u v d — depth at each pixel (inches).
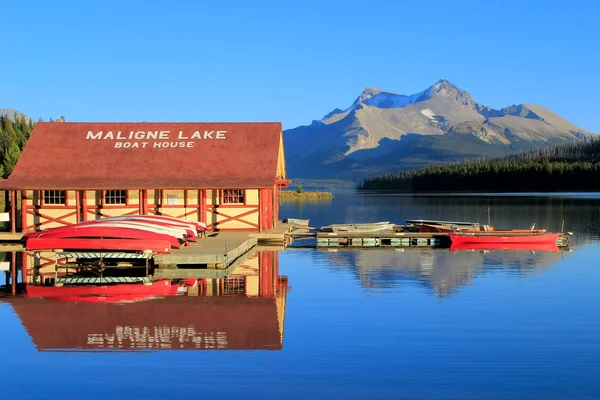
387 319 589.6
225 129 1397.6
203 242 1079.6
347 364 461.7
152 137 1378.0
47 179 1268.5
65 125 1408.7
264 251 1163.9
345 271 892.6
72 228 907.4
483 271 889.5
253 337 528.7
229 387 419.5
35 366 461.4
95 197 1283.2
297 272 882.1
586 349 497.7
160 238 900.6
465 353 487.2
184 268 912.3
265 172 1286.9
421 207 2832.2
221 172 1288.1
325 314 610.2
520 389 416.5
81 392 414.0
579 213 2239.2
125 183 1250.6
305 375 440.1
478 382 428.1
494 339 524.1
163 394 409.1
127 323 574.6
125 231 900.6
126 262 928.3
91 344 510.9
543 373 444.5
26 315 608.4
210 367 455.8
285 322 578.6
